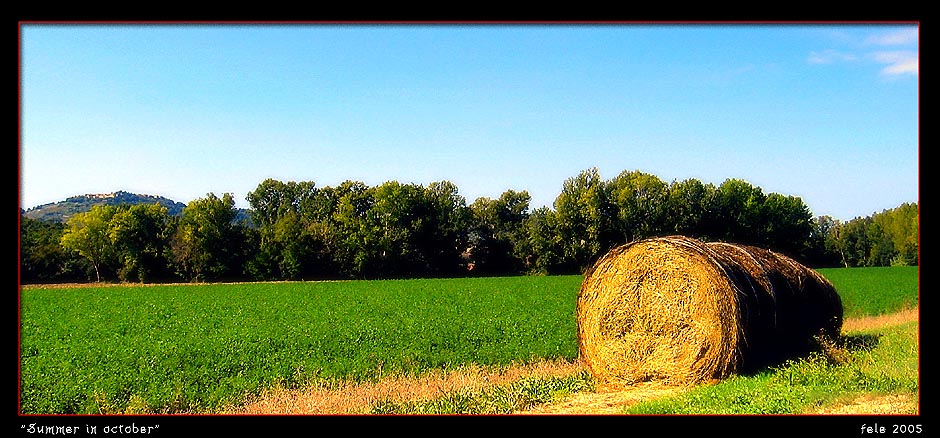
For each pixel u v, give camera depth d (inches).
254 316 1203.9
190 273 3326.8
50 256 3208.7
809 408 406.0
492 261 3595.0
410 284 2337.6
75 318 1224.8
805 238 3481.8
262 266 3292.3
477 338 833.5
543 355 704.4
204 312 1318.9
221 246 3334.2
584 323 597.9
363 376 608.7
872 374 473.7
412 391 524.4
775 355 543.5
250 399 530.3
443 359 685.3
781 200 3454.7
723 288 517.0
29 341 878.4
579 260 3457.2
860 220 3858.3
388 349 754.2
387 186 3494.1
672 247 549.3
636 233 3454.7
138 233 3299.7
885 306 1262.3
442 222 3575.3
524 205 4050.2
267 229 3393.2
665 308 549.3
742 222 3427.7
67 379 596.7
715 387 468.4
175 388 554.9
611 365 573.0
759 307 524.7
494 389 519.2
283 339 853.8
